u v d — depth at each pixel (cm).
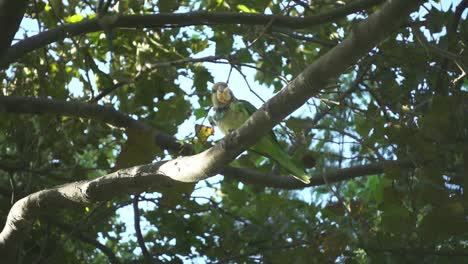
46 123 1330
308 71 670
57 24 1416
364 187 1522
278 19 1209
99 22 1209
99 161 1406
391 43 1154
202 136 874
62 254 1329
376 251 949
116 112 1175
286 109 694
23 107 1159
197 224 1372
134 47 1465
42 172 1290
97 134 1392
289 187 1211
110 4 1321
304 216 1259
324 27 1398
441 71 1100
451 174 919
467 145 902
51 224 1269
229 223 1312
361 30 636
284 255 1049
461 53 1027
